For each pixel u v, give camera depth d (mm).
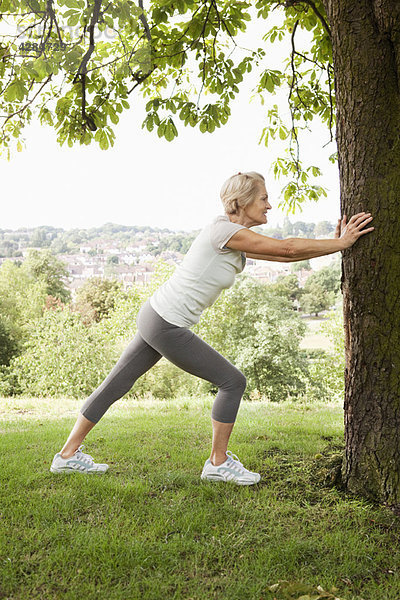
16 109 4133
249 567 1970
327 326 21797
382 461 2490
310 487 2713
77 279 57156
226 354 25922
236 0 4012
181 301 2684
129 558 1981
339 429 4355
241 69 4031
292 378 25391
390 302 2455
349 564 1982
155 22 3162
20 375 19766
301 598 1722
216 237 2639
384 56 2412
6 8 2721
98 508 2473
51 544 2092
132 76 3668
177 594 1775
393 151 2428
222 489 2727
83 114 3590
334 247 2457
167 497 2627
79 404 7250
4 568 1901
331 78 4496
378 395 2508
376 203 2439
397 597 1786
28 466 3174
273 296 26750
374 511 2393
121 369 2912
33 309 36750
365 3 2422
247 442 3855
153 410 6117
